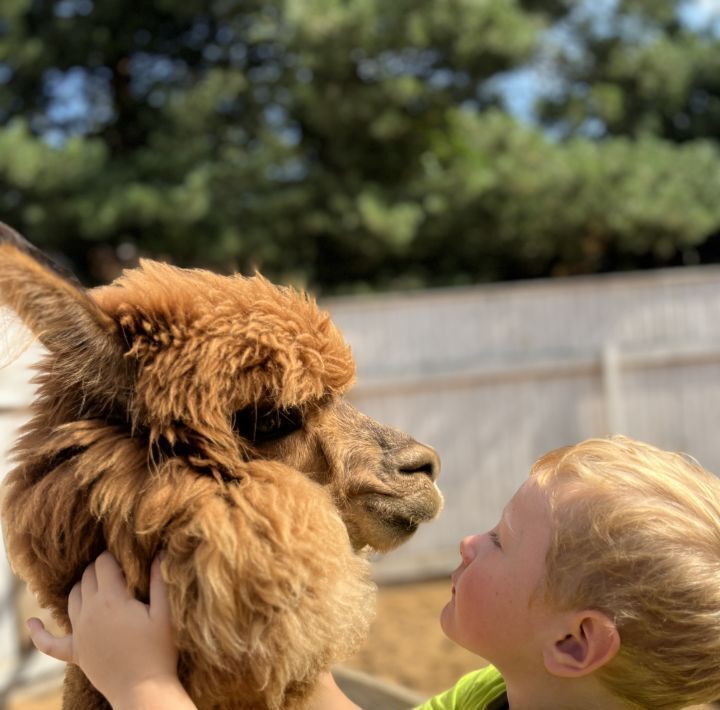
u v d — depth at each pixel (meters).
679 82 18.02
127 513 1.67
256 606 1.60
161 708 1.56
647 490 1.68
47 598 1.84
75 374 1.76
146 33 16.44
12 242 1.59
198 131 14.62
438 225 15.24
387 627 7.39
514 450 9.59
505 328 9.65
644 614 1.58
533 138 14.77
